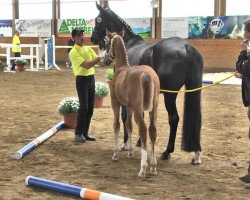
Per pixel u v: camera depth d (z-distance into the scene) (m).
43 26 28.69
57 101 11.83
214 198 4.58
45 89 14.52
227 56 22.77
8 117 9.45
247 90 4.84
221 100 12.14
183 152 6.48
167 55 5.74
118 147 5.99
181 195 4.66
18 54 22.16
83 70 6.88
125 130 6.57
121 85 5.31
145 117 9.30
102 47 7.54
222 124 8.71
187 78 5.71
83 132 7.27
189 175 5.37
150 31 25.05
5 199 4.54
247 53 4.81
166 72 5.73
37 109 10.50
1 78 17.98
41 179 4.87
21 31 29.53
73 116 8.16
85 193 4.45
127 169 5.62
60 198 4.57
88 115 7.23
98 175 5.36
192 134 5.63
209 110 10.45
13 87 15.03
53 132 7.55
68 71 21.81
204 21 23.23
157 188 4.88
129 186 4.94
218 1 23.84
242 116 9.62
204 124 8.70
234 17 22.31
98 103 10.63
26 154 6.34
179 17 24.02
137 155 6.33
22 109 10.49
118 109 5.83
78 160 6.06
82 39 6.94
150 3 24.88
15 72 20.91
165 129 8.16
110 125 8.56
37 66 22.34
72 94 13.28
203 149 6.68
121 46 5.92
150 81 4.99
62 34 28.02
